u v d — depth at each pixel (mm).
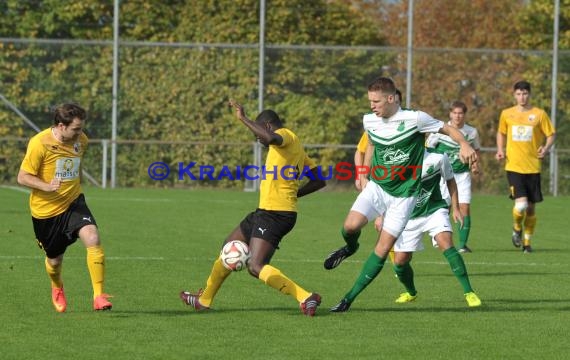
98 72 78750
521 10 89625
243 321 25625
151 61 78938
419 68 78812
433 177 29000
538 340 23703
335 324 25375
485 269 37438
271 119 26734
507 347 22875
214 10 82312
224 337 23531
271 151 26438
